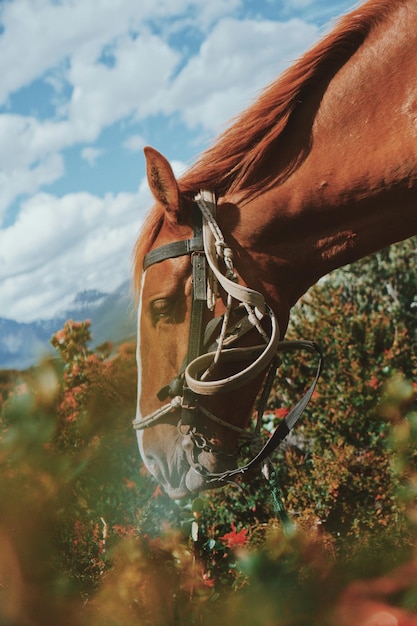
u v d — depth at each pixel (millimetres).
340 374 3959
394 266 6770
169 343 2107
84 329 3771
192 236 2115
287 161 2166
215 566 2199
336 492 3238
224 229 2135
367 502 3221
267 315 2123
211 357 2051
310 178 2139
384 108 2125
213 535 2680
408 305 6734
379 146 2115
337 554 1558
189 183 2168
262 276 2141
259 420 2176
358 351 4133
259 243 2141
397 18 2156
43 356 2098
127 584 1586
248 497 3314
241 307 2072
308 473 3520
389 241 2225
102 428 2791
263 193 2146
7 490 1516
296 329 4262
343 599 1197
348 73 2170
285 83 2191
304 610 1189
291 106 2176
